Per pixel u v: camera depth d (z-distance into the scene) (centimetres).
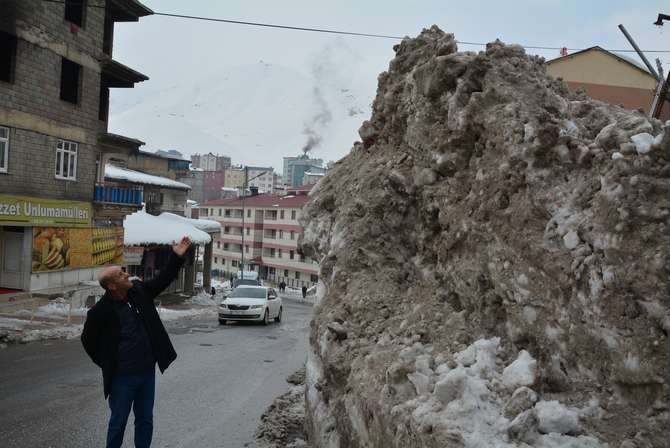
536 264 390
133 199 3056
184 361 1351
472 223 465
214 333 2069
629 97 2498
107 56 2806
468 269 454
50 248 2486
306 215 845
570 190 401
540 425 313
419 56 737
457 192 515
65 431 742
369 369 455
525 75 523
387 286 574
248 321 2614
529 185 418
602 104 575
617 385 325
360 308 555
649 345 310
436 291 508
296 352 1602
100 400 914
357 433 440
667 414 297
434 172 566
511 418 325
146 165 5762
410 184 605
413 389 391
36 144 2395
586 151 401
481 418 328
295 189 9206
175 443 715
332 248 665
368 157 781
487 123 488
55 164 2522
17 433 728
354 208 668
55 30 2473
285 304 4988
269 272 8844
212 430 773
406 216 616
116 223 3084
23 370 1174
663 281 313
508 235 422
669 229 324
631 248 329
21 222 2289
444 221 517
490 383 357
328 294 625
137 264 3634
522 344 385
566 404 331
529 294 386
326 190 848
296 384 1085
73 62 2616
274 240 8769
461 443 313
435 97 599
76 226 2672
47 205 2450
